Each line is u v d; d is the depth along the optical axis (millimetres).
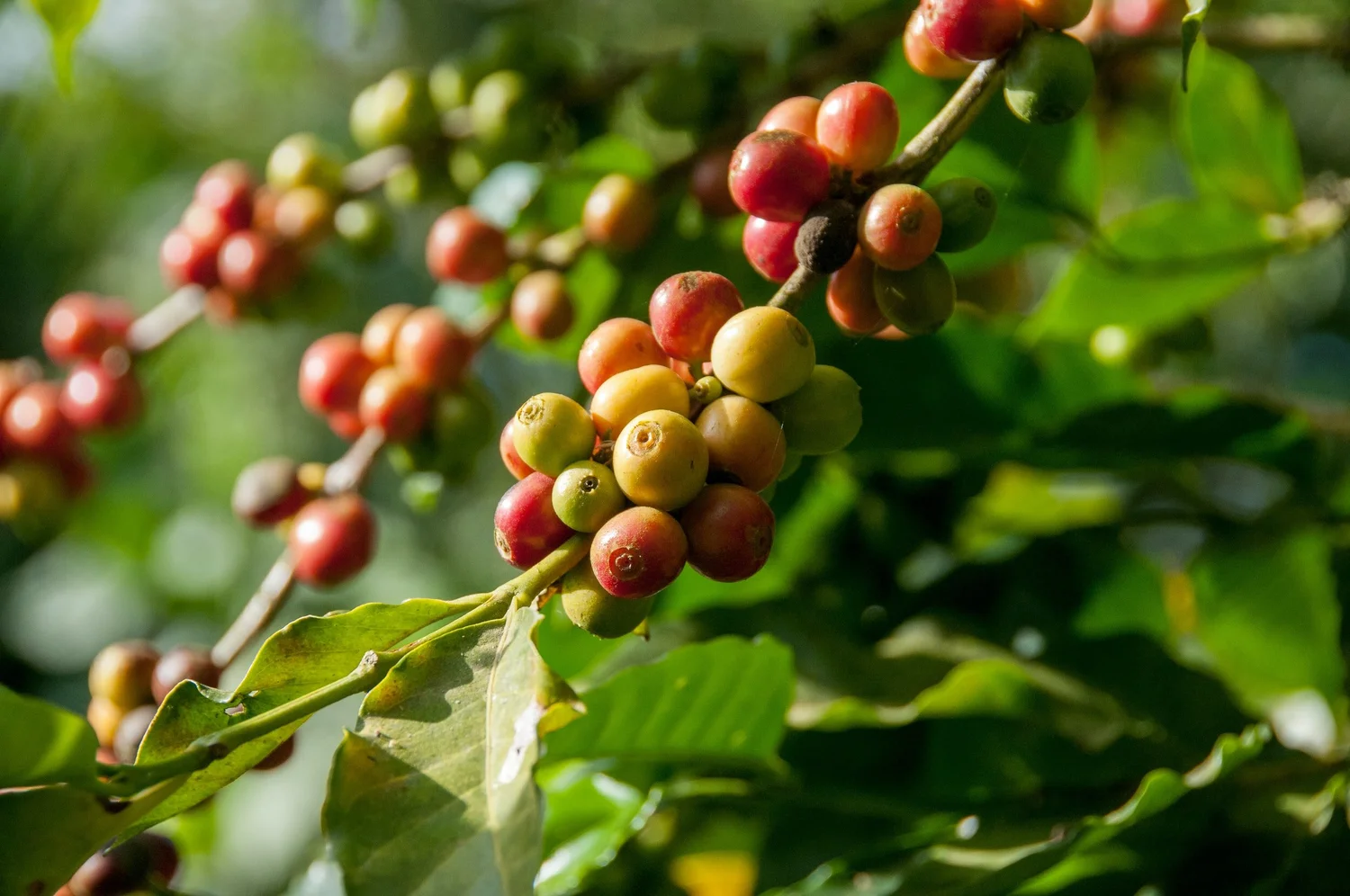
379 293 1055
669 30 1012
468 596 390
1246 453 532
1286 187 544
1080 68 396
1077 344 521
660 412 373
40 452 572
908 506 563
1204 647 567
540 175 576
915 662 516
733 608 530
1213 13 676
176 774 370
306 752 1007
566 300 524
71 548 1153
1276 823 465
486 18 1067
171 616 1115
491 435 526
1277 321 970
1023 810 483
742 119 543
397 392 510
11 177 1049
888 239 387
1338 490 538
